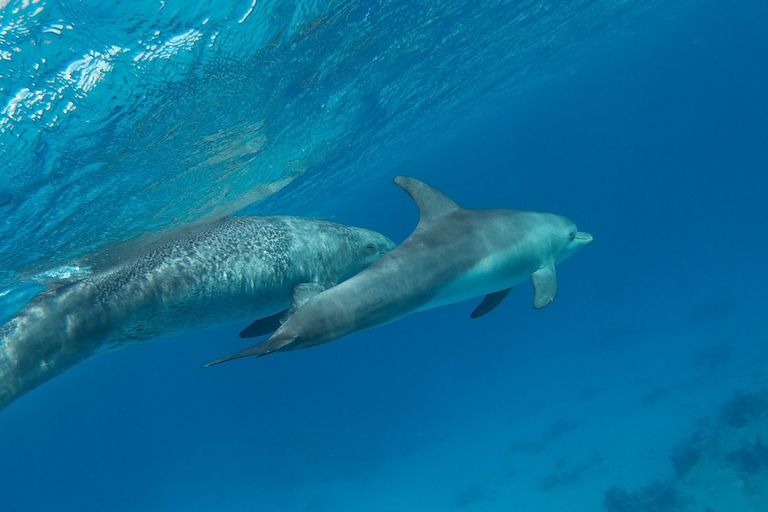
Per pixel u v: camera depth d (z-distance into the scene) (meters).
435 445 33.72
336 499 31.58
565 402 29.77
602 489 17.70
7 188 7.85
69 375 34.72
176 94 7.85
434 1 11.55
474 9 13.82
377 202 55.56
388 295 4.08
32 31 5.04
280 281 6.27
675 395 22.88
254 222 6.49
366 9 9.73
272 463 41.66
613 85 60.38
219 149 11.24
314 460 39.31
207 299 5.69
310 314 3.63
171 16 6.00
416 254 4.50
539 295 5.39
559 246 6.09
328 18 8.95
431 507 24.69
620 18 25.97
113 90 6.73
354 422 44.88
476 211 5.48
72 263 11.95
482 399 39.31
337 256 6.93
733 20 50.53
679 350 29.11
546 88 39.75
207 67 7.62
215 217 15.77
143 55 6.42
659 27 36.66
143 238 12.90
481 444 30.05
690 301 38.12
